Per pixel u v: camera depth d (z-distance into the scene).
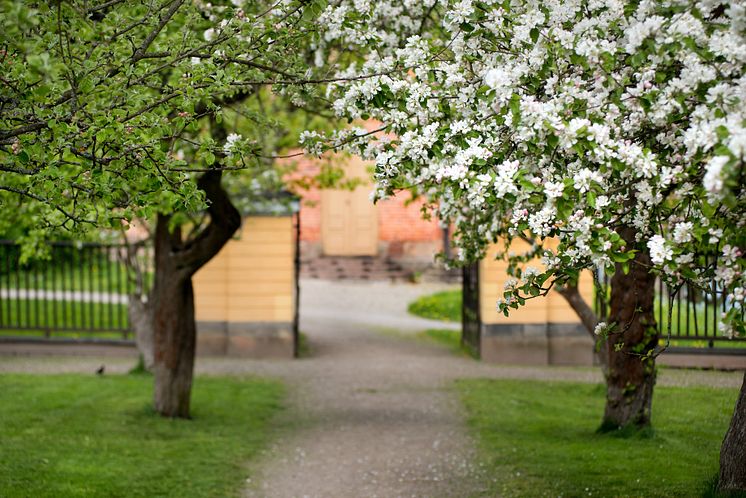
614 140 4.80
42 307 20.91
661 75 4.75
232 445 10.60
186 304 12.01
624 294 9.99
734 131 4.00
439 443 10.77
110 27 5.78
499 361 17.28
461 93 5.68
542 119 4.62
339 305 23.92
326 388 14.64
